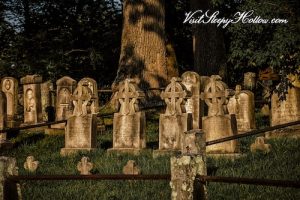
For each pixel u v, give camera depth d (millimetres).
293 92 17406
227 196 10555
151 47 23531
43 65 31562
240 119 19734
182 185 7523
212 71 25891
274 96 17609
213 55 25938
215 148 14648
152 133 19500
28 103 20531
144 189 11422
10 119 19859
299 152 13828
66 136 16609
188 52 34688
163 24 24000
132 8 23656
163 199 10672
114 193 11344
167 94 15539
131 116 15938
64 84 20016
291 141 15703
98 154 15742
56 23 34531
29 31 34344
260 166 12484
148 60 23469
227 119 14617
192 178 7547
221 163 13320
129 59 23484
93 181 12320
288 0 18547
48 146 17656
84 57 33688
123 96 16047
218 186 11094
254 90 26297
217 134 14672
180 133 15234
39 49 32969
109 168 13477
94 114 16562
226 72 26984
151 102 22781
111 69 34594
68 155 15836
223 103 14797
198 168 7656
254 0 18906
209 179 7504
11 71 30969
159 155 14938
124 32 23859
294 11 18594
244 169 12375
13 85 20172
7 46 33312
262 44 19562
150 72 23375
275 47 18391
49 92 22016
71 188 11883
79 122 16469
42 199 11195
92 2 34469
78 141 16438
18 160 15820
